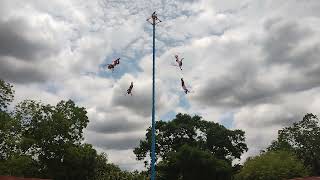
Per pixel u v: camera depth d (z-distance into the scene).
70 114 71.44
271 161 64.50
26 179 29.20
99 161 78.25
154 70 32.69
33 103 68.44
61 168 69.88
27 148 65.12
